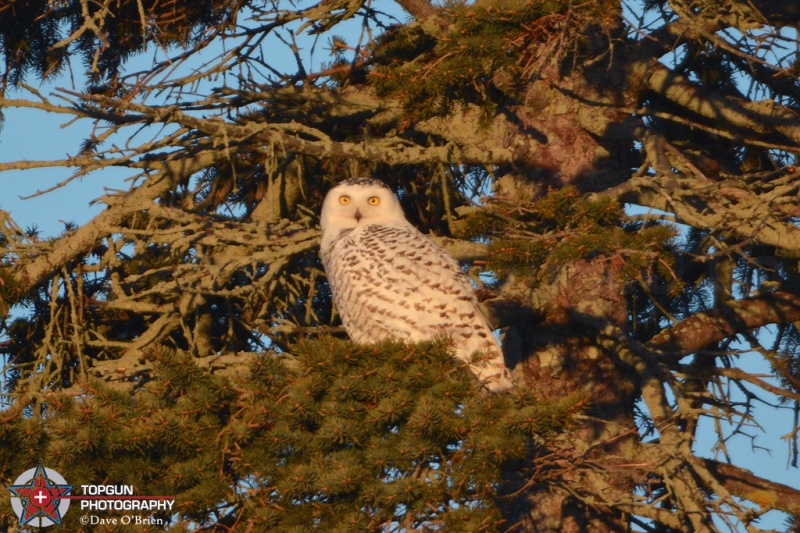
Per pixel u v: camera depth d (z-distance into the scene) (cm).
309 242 1276
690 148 1515
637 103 1476
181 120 1230
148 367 1167
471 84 1291
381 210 1234
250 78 1459
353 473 794
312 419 870
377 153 1320
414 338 1082
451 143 1370
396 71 1227
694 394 1191
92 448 824
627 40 1486
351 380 871
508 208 1071
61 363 1322
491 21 1170
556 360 1429
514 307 1330
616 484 1313
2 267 1342
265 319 1380
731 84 1523
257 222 1358
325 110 1480
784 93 1489
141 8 1253
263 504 813
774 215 1051
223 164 1546
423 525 810
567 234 970
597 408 1415
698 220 1036
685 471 1087
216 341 1502
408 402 851
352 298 1125
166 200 1542
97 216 1351
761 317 1428
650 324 1581
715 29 1353
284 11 1416
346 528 782
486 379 1024
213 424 866
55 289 1377
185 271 1318
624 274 938
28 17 1545
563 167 1487
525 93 1470
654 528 1355
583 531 1355
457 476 807
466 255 1309
